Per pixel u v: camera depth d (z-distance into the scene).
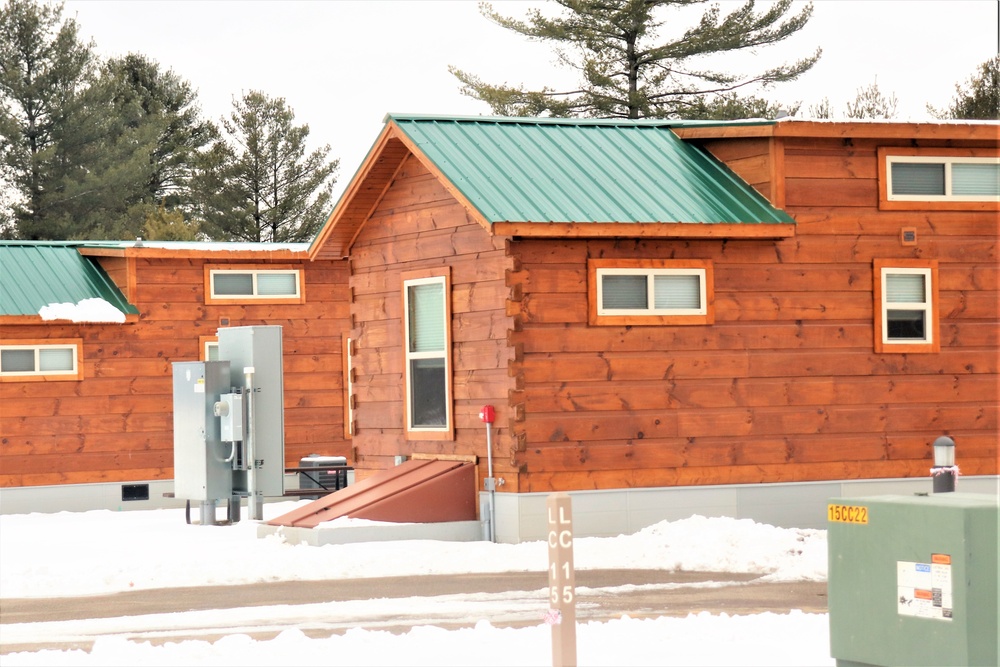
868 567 8.66
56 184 54.78
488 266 18.28
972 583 8.09
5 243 29.34
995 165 19.91
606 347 18.05
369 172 20.14
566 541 8.59
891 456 19.23
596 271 17.98
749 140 19.36
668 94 47.84
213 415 22.39
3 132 53.41
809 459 18.86
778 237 18.42
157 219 56.69
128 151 57.78
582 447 17.91
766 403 18.70
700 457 18.38
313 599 13.78
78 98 55.38
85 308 27.55
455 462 18.72
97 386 27.88
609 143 20.05
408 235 20.06
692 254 18.48
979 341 19.73
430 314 19.62
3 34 55.03
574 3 46.94
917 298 19.52
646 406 18.19
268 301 29.30
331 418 29.66
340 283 29.94
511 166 18.64
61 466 27.50
